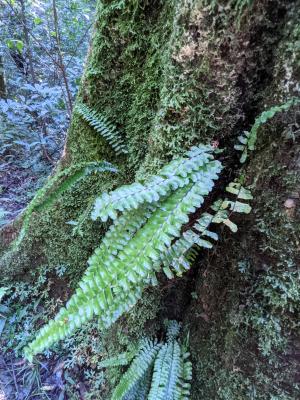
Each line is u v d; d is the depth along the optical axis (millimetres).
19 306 782
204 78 405
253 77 394
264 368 429
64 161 734
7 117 1226
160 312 602
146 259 365
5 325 750
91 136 667
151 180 401
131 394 550
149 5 524
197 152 411
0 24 1267
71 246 743
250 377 445
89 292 365
